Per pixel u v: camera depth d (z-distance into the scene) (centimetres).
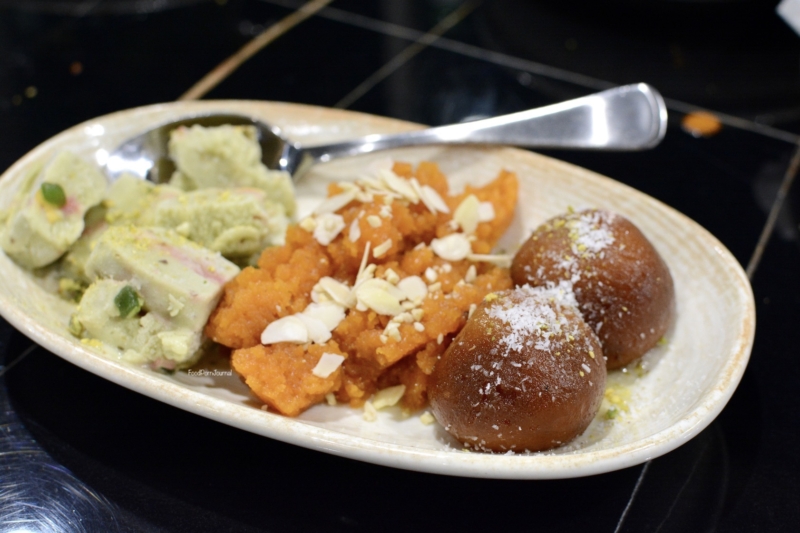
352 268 33
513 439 29
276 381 30
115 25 48
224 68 46
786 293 35
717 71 44
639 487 30
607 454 27
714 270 32
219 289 31
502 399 29
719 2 45
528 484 30
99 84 45
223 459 30
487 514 29
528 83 44
